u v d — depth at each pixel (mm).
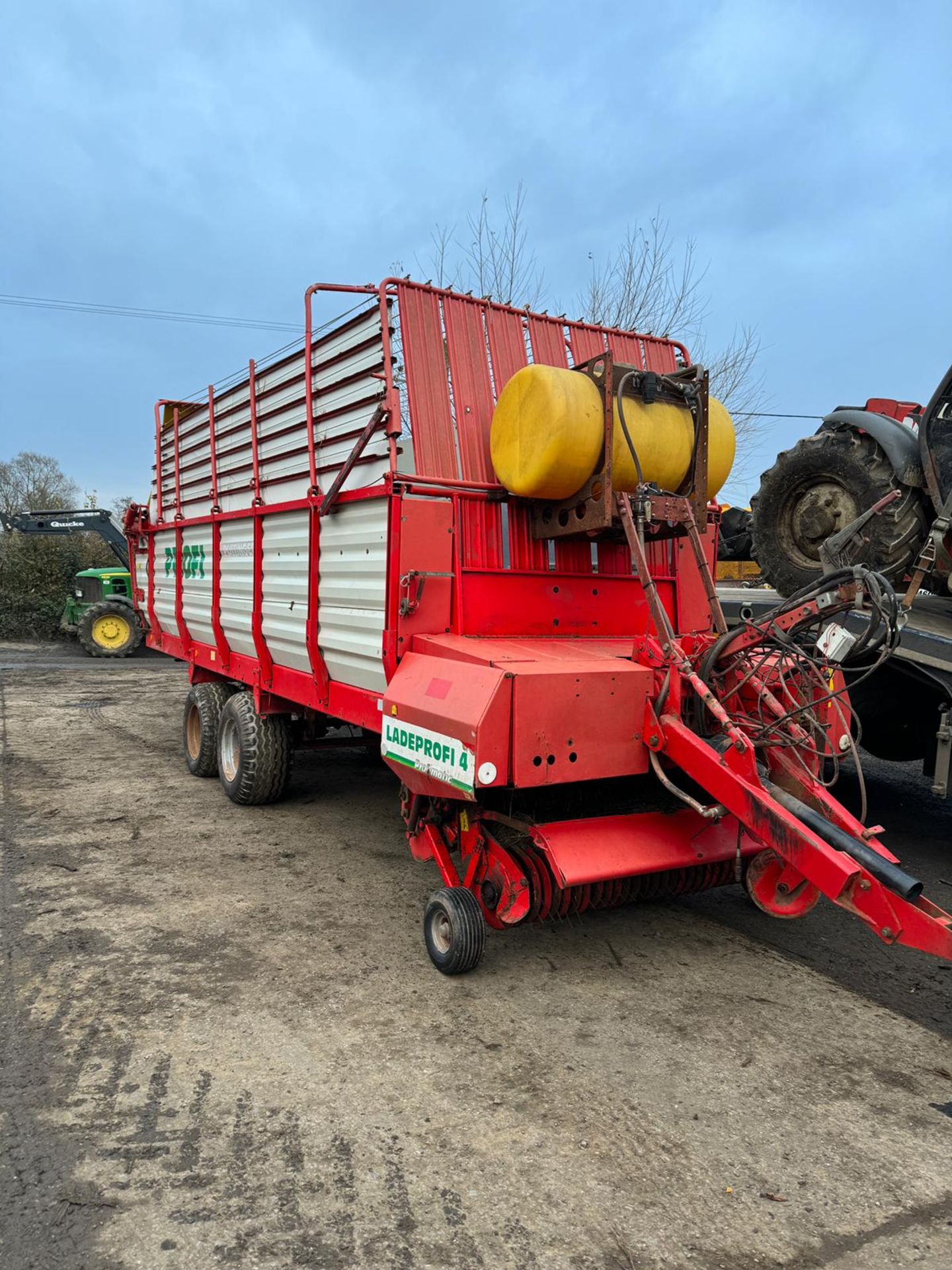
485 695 3352
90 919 4363
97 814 6320
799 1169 2561
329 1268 2164
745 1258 2215
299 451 5188
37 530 18250
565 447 3979
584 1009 3541
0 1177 2475
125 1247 2221
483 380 4668
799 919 4586
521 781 3373
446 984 3740
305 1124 2734
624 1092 2949
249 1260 2184
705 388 4355
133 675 15484
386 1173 2514
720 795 3396
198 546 7219
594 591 4832
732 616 6215
